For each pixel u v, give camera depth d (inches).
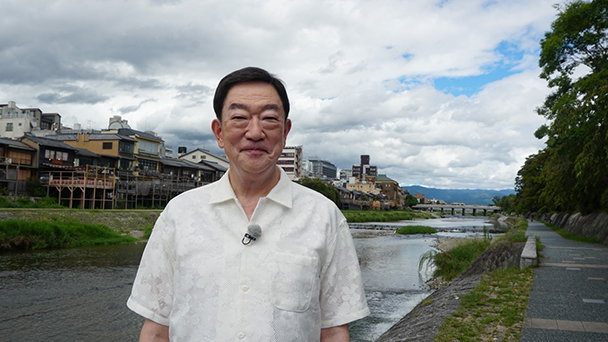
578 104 447.8
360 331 335.0
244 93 56.8
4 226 711.7
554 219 1513.3
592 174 644.7
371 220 2657.5
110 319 356.8
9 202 1007.6
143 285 56.9
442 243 1103.0
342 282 58.0
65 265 595.5
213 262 51.4
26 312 370.9
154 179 1616.6
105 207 1325.0
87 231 852.6
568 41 561.9
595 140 448.5
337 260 57.8
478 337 194.9
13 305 390.9
